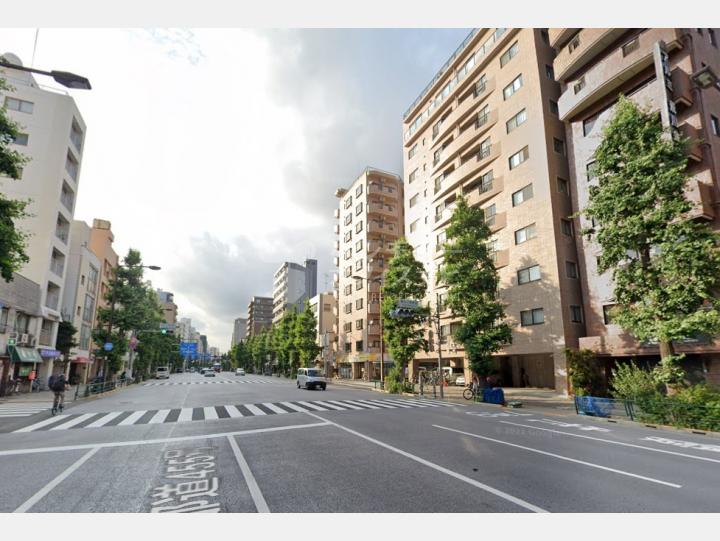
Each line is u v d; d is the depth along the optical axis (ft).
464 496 16.85
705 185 54.34
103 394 78.23
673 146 40.34
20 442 29.37
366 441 28.99
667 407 37.65
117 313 107.04
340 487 18.01
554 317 74.28
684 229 37.88
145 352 159.43
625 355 62.08
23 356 77.46
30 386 84.28
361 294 162.61
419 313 85.46
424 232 127.24
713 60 63.05
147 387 107.96
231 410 49.62
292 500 16.40
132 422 39.34
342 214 194.59
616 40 68.85
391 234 169.27
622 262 64.90
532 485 18.37
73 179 103.96
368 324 155.02
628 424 40.14
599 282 71.56
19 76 97.30
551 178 78.64
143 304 117.08
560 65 77.82
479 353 64.85
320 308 209.36
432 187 123.54
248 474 20.18
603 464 22.50
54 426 37.19
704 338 51.83
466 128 110.83
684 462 23.39
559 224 77.05
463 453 24.97
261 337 287.28
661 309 39.27
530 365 95.09
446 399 69.97
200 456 24.21
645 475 20.29
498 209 91.91
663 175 39.24
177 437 30.86
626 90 67.36
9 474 20.47
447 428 35.47
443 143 119.65
